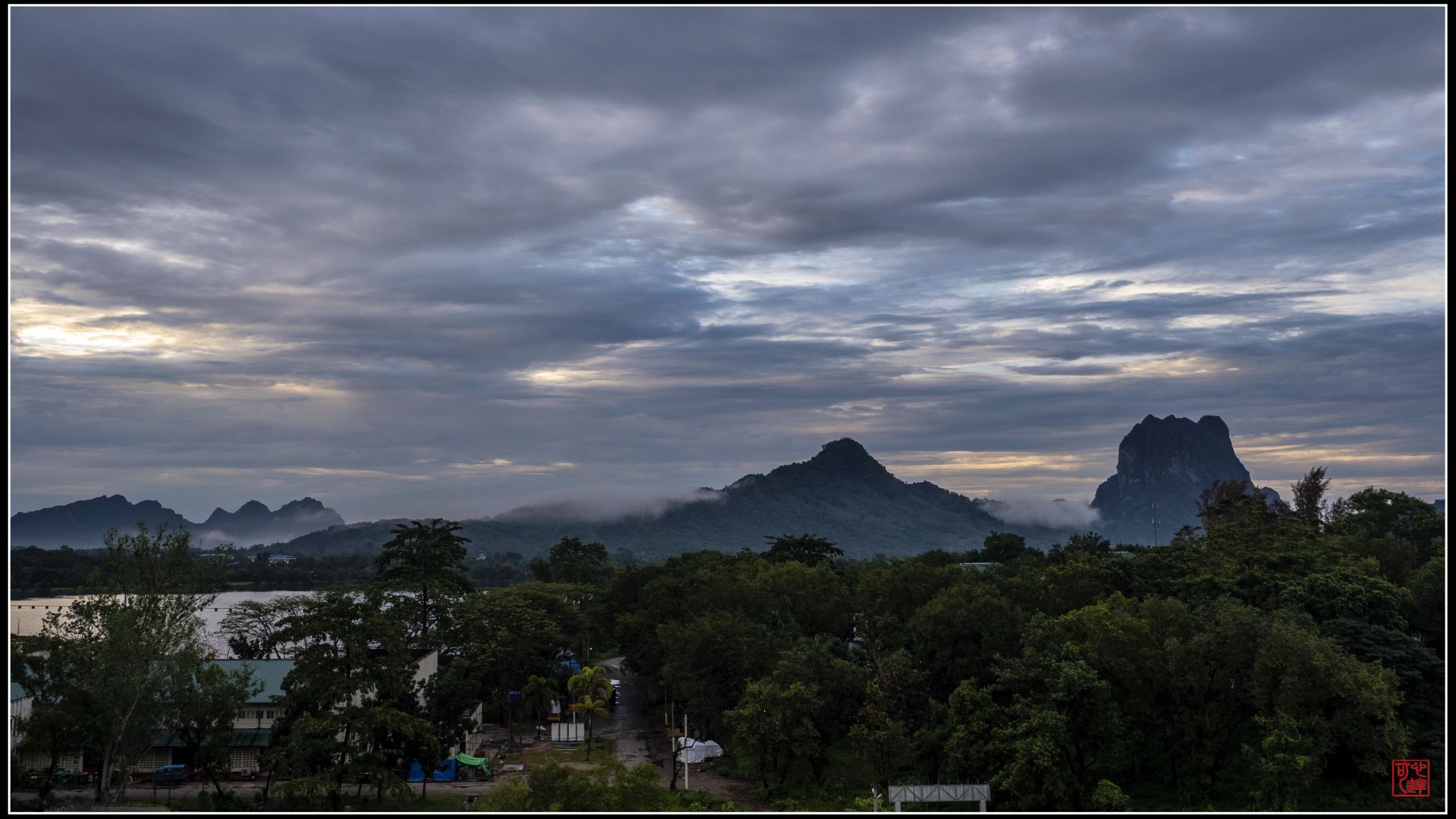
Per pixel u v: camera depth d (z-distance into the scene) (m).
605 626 154.88
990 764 70.94
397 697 77.38
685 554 199.00
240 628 115.81
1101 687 70.94
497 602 120.62
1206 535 143.38
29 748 68.56
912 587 112.00
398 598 108.38
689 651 98.00
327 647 74.81
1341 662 69.25
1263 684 71.00
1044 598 104.75
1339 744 71.12
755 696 84.00
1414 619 93.19
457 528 130.50
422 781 83.06
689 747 93.00
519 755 97.81
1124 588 106.19
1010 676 75.06
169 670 69.12
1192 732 74.69
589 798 56.53
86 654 69.19
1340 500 159.12
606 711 109.88
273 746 72.44
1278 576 97.50
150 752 78.69
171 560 74.62
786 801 76.12
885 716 78.50
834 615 124.19
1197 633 75.69
